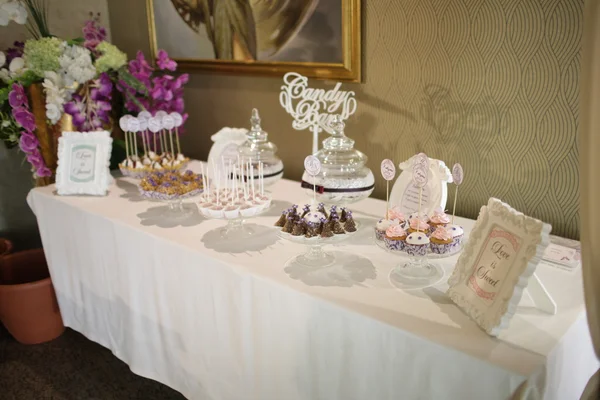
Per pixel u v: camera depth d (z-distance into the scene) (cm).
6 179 279
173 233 173
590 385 124
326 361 135
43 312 232
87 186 211
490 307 116
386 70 196
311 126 224
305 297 133
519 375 102
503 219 121
